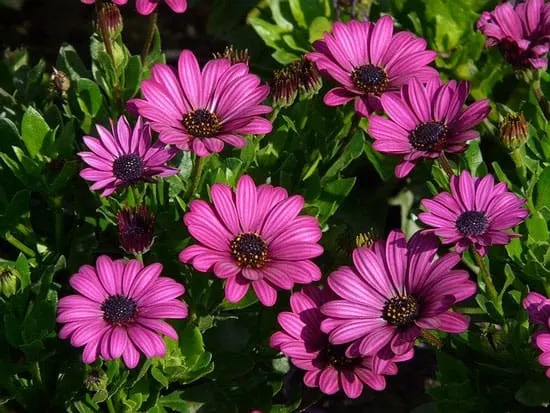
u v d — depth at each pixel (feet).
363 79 2.46
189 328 2.35
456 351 2.46
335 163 2.55
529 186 2.48
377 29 2.51
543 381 2.38
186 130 2.32
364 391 2.75
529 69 2.55
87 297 2.20
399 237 2.26
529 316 2.25
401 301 2.23
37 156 2.51
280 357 2.47
